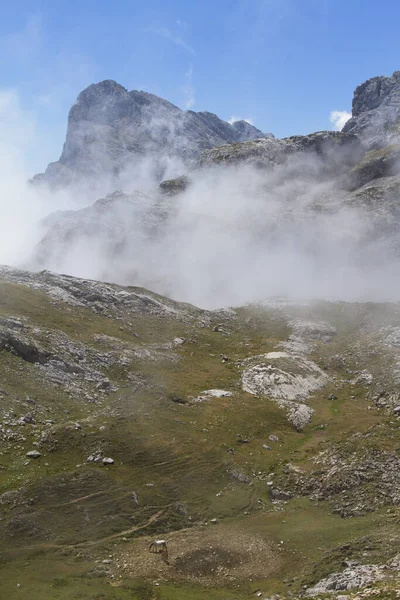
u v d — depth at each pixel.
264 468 58.47
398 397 78.25
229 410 72.38
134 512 46.28
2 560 37.91
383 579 32.75
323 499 51.47
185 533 44.62
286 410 74.69
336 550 40.06
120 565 38.91
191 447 59.34
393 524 44.09
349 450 59.06
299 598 33.59
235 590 36.69
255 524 46.66
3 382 64.56
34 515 42.94
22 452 53.50
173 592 35.91
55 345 78.50
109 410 65.25
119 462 54.12
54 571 37.25
